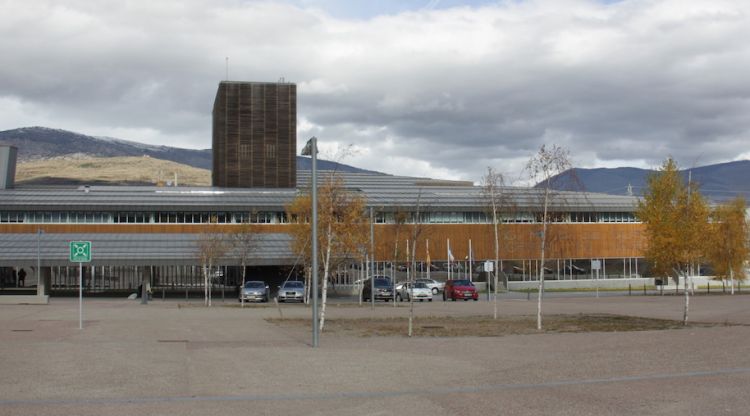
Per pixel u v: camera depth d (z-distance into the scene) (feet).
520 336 79.25
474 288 193.26
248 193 271.49
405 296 191.93
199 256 196.75
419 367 52.37
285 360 56.90
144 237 234.58
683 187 158.40
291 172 381.19
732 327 87.76
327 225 110.01
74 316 118.62
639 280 282.36
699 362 53.31
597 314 120.26
